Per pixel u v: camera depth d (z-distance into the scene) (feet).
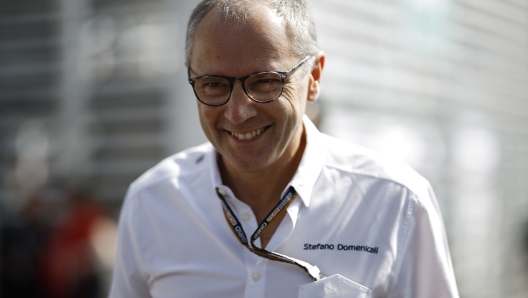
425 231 5.24
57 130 15.02
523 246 24.16
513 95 24.73
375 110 16.58
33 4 15.44
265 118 4.87
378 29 16.80
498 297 22.58
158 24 13.80
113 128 14.52
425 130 18.62
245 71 4.70
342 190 5.37
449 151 19.79
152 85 13.96
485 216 22.06
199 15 4.99
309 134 5.53
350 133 15.35
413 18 18.35
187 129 13.17
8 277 12.65
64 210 12.86
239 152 4.99
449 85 20.10
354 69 15.83
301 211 5.31
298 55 4.95
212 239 5.46
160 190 5.85
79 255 12.32
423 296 5.25
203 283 5.35
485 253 21.90
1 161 15.14
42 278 12.65
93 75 14.80
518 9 24.88
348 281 4.97
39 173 14.08
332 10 15.05
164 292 5.53
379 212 5.25
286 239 5.20
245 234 5.30
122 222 5.98
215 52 4.74
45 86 15.31
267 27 4.74
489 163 22.52
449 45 20.06
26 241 12.84
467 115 21.12
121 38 14.39
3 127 15.53
